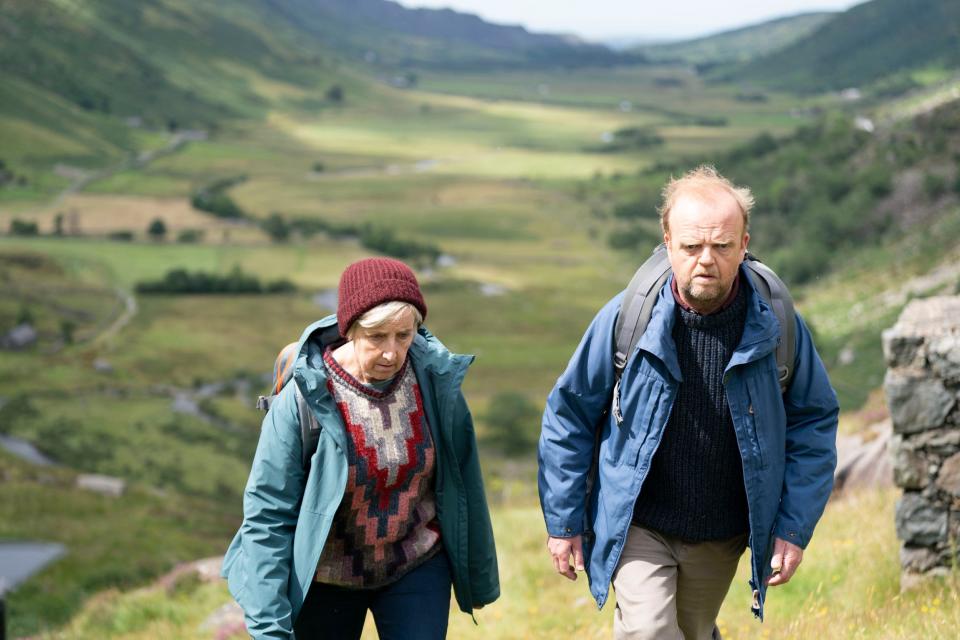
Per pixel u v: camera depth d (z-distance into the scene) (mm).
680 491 3486
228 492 107500
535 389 155500
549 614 7309
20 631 24422
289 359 3479
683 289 3281
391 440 3299
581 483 3582
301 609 3338
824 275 185625
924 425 5391
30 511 59562
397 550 3420
